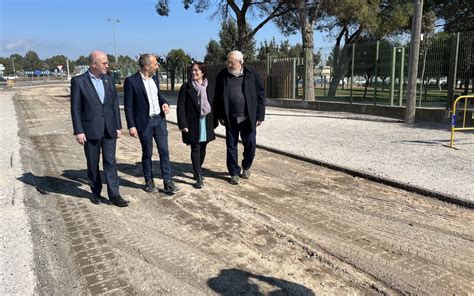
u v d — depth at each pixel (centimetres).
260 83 657
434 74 1302
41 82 7512
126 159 841
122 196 596
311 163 792
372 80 1548
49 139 1122
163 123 600
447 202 555
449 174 666
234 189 627
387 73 1477
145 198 587
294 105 1897
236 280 361
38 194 605
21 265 386
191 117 611
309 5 2062
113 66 5850
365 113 1540
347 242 436
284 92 2008
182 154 889
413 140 976
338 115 1528
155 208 546
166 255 409
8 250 417
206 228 477
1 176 694
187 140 618
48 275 370
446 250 415
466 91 1234
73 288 349
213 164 794
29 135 1198
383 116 1452
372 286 350
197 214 522
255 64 2183
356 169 708
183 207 548
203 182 664
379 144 936
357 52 1605
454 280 359
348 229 470
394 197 579
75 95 518
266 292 342
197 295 337
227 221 497
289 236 452
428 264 388
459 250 415
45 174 725
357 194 595
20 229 469
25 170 737
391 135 1056
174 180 677
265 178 689
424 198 573
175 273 373
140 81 572
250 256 406
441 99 1295
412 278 363
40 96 3294
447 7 2602
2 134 1190
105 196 598
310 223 489
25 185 644
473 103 1242
